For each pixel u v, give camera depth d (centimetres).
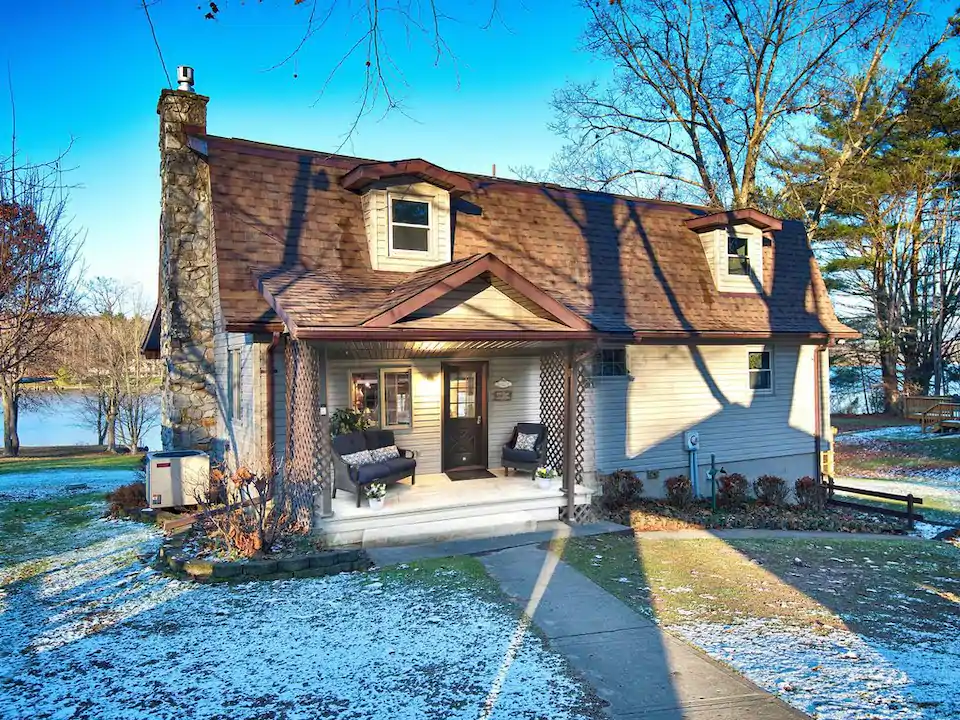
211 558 873
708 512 1363
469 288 1015
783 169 2770
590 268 1416
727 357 1529
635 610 738
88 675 573
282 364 1079
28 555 972
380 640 641
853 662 614
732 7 2397
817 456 1664
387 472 1033
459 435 1297
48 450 3462
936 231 2959
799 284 1683
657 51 2562
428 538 1016
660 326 1362
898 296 3180
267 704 519
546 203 1493
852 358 3559
